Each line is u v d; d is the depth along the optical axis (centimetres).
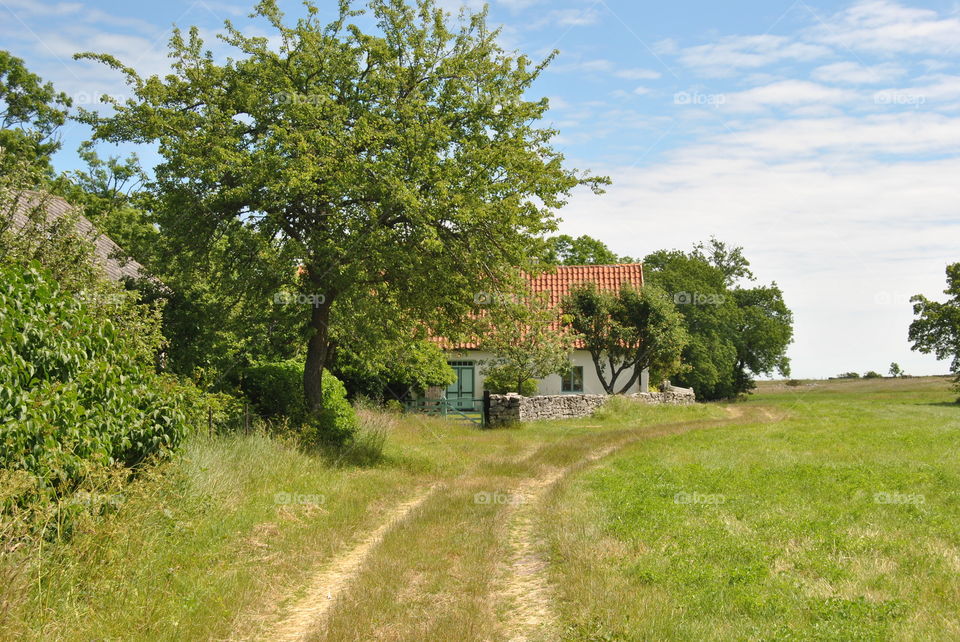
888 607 678
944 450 1838
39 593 655
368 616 726
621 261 6025
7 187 1270
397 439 2178
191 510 1021
